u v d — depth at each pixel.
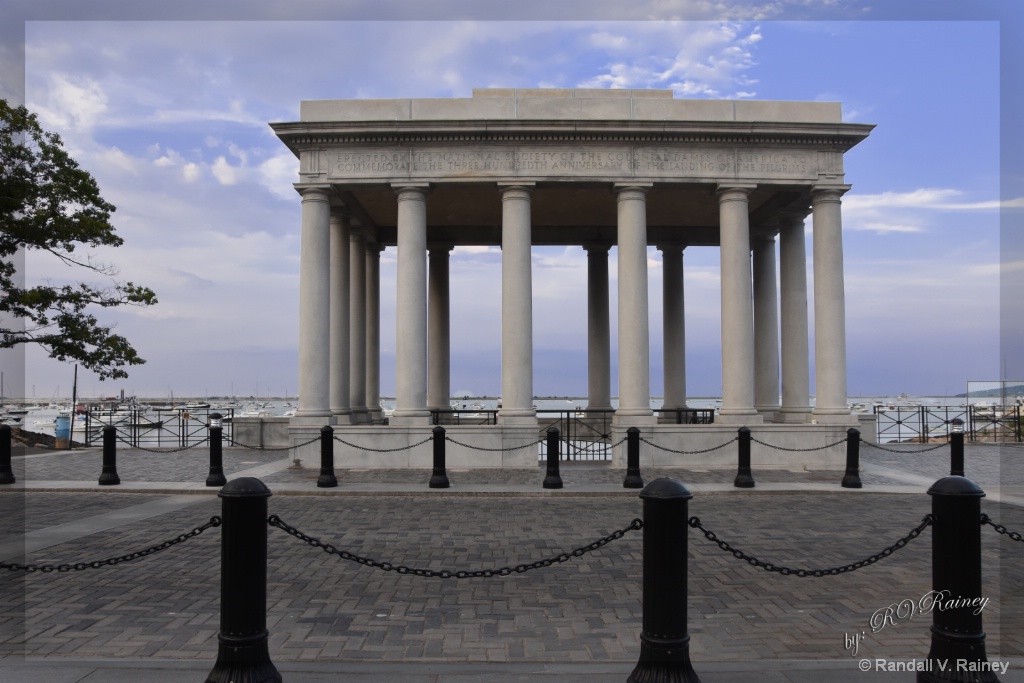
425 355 26.19
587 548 7.49
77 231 30.50
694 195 29.75
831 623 8.42
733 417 25.86
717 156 26.25
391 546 12.48
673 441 25.58
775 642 7.76
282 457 29.02
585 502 17.73
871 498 18.48
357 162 26.06
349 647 7.51
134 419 39.56
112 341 32.16
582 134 25.80
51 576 10.41
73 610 8.80
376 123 25.48
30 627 8.14
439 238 35.78
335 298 29.77
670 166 26.12
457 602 9.17
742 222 26.31
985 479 21.80
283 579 10.27
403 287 25.91
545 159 26.00
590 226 36.03
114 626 8.19
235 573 6.06
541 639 7.80
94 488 19.23
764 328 32.38
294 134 25.72
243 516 6.11
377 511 16.28
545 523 14.76
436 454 19.75
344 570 10.79
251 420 33.00
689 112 26.78
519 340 25.72
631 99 26.64
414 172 25.95
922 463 26.73
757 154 26.38
